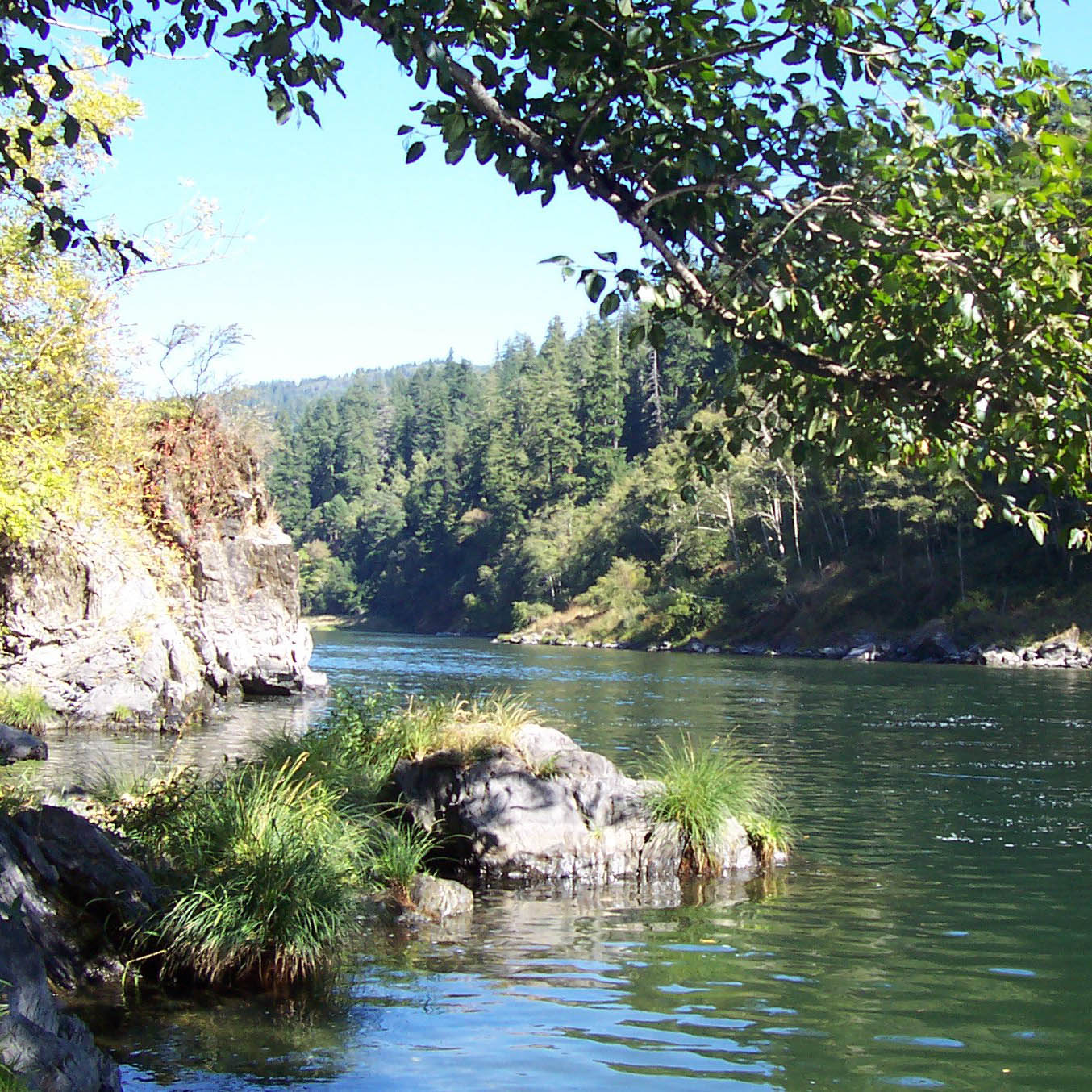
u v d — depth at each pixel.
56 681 22.14
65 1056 4.88
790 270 4.67
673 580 80.62
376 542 131.38
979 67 4.52
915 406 5.05
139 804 9.92
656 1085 5.85
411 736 12.74
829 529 74.62
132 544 26.86
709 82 4.53
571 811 11.21
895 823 13.55
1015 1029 6.73
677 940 8.63
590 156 4.61
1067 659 51.31
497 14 4.32
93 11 5.55
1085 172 4.34
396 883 9.50
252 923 7.50
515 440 117.25
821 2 4.29
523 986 7.48
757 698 31.69
